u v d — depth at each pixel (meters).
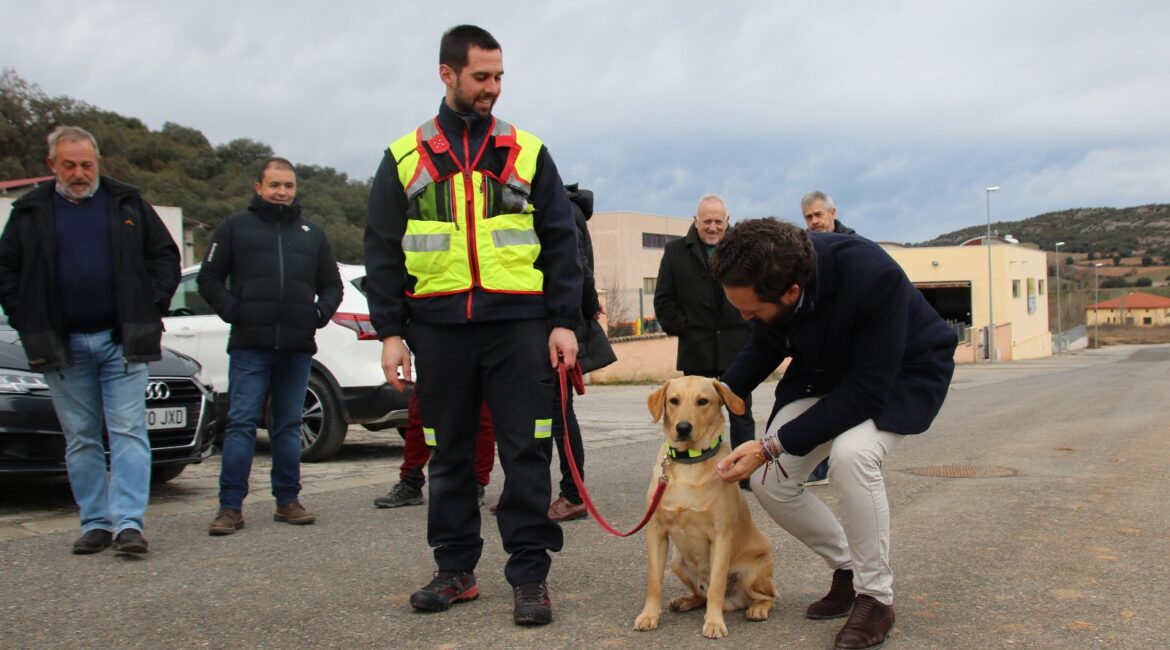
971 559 4.38
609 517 5.42
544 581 3.52
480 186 3.55
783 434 3.13
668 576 4.12
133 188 4.64
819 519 3.41
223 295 5.04
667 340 23.34
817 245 3.11
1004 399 16.12
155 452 5.82
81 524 4.55
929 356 3.23
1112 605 3.62
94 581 4.00
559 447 5.30
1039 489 6.33
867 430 3.12
